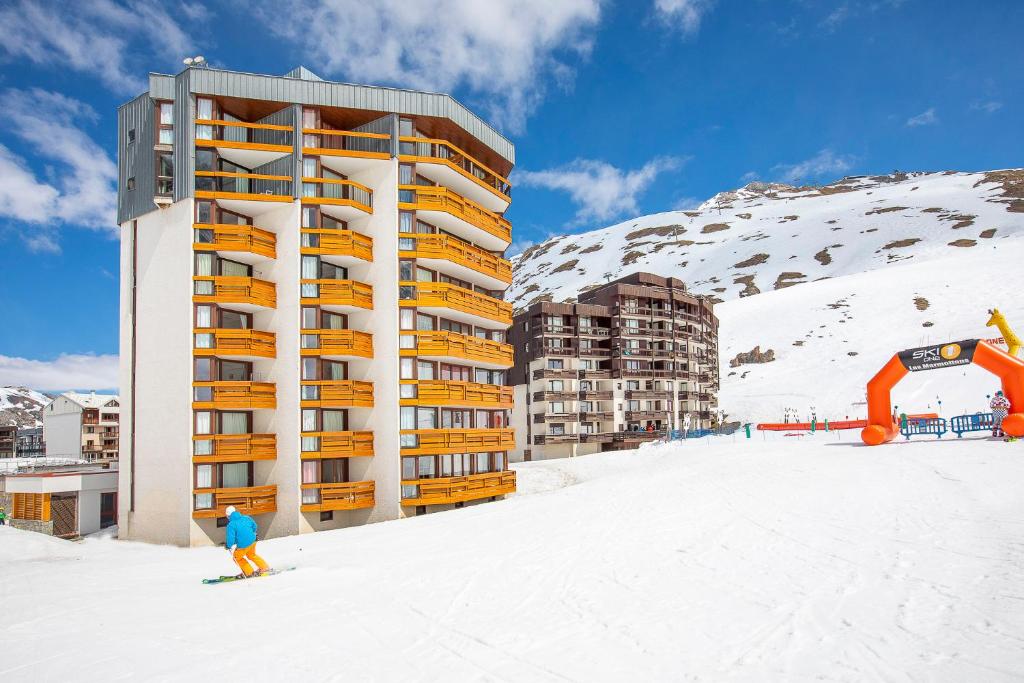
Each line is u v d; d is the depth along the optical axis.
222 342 33.53
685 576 16.00
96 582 19.86
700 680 9.52
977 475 25.06
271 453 34.59
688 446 60.84
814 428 60.66
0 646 12.63
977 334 96.06
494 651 11.49
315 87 36.53
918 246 181.75
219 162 35.53
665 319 81.44
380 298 37.56
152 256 35.41
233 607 15.34
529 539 22.64
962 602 11.78
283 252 35.69
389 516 35.81
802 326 125.50
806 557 16.55
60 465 53.62
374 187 38.38
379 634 12.80
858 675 9.12
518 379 77.62
